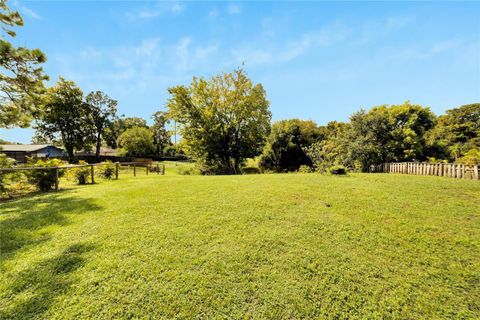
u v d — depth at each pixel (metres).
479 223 4.08
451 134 23.58
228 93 21.02
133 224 4.12
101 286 2.44
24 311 2.08
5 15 6.72
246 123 22.12
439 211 4.70
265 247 3.29
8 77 6.86
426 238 3.56
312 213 4.68
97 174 11.63
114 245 3.33
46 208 5.15
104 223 4.17
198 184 8.02
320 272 2.72
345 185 7.29
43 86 7.46
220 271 2.72
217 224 4.11
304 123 28.12
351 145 14.52
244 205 5.23
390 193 6.14
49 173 7.85
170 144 56.88
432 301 2.28
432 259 3.01
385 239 3.55
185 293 2.36
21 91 7.25
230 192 6.54
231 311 2.14
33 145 34.88
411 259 3.01
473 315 2.11
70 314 2.05
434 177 8.73
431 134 20.02
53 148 37.44
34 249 3.23
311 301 2.27
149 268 2.77
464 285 2.51
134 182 9.19
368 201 5.46
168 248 3.25
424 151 16.72
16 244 3.38
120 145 46.75
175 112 20.12
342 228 3.94
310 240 3.51
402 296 2.35
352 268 2.80
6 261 2.90
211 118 20.52
